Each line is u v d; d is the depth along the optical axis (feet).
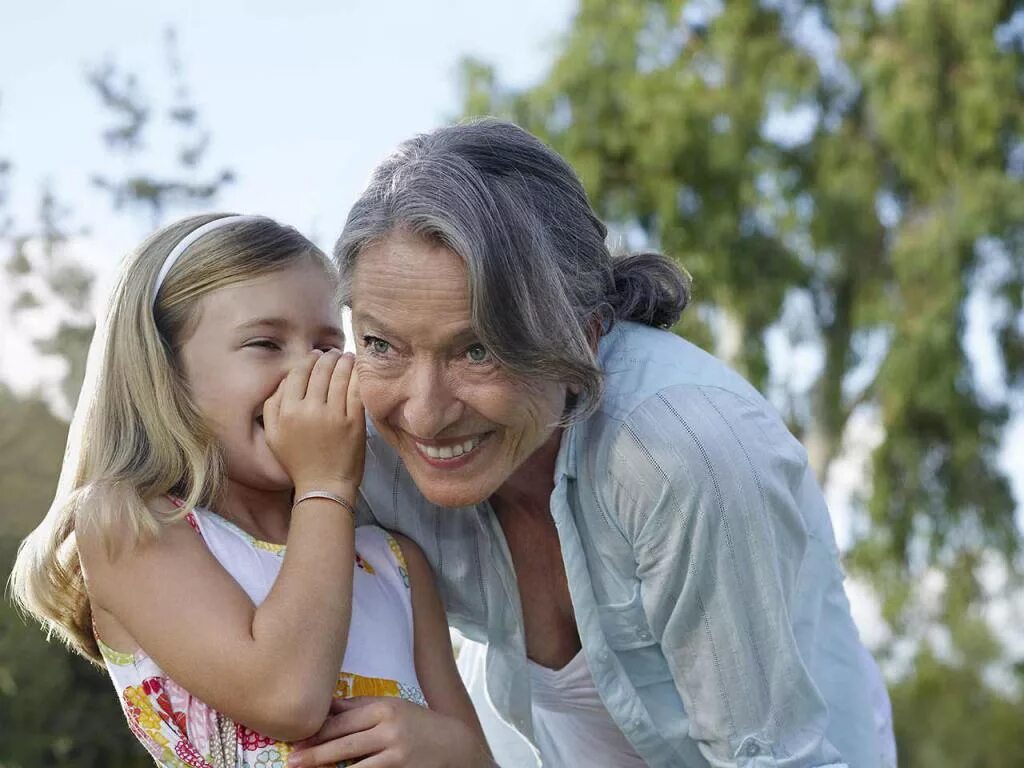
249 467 6.87
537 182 5.99
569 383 6.05
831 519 7.43
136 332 6.84
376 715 6.40
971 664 45.93
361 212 5.88
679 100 41.27
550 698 7.66
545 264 5.82
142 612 6.31
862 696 7.30
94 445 6.86
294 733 6.13
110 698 22.71
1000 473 42.80
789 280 41.93
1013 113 41.78
